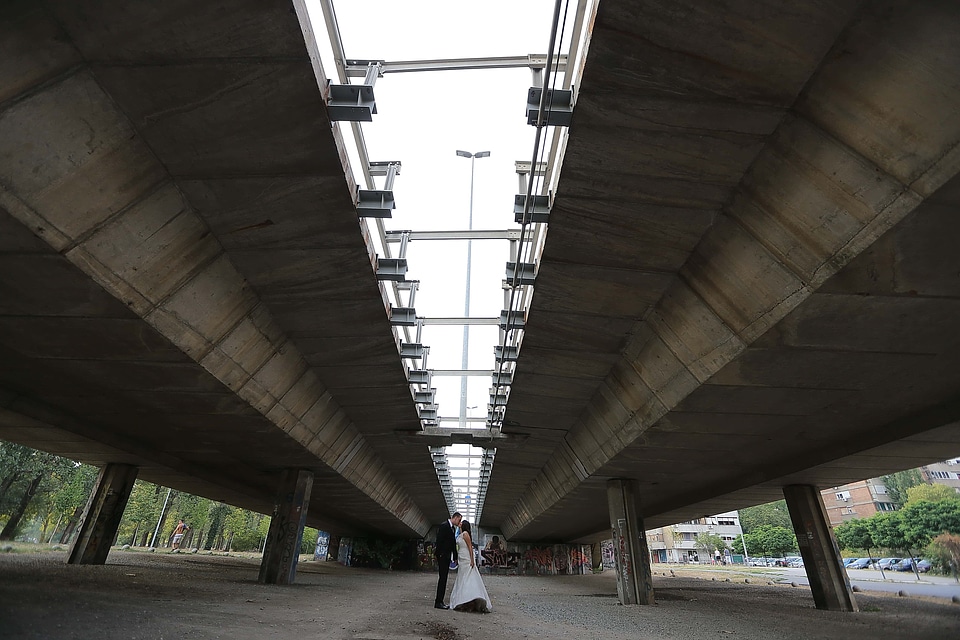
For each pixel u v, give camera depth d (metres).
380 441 25.67
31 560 19.03
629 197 9.30
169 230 9.29
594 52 6.86
